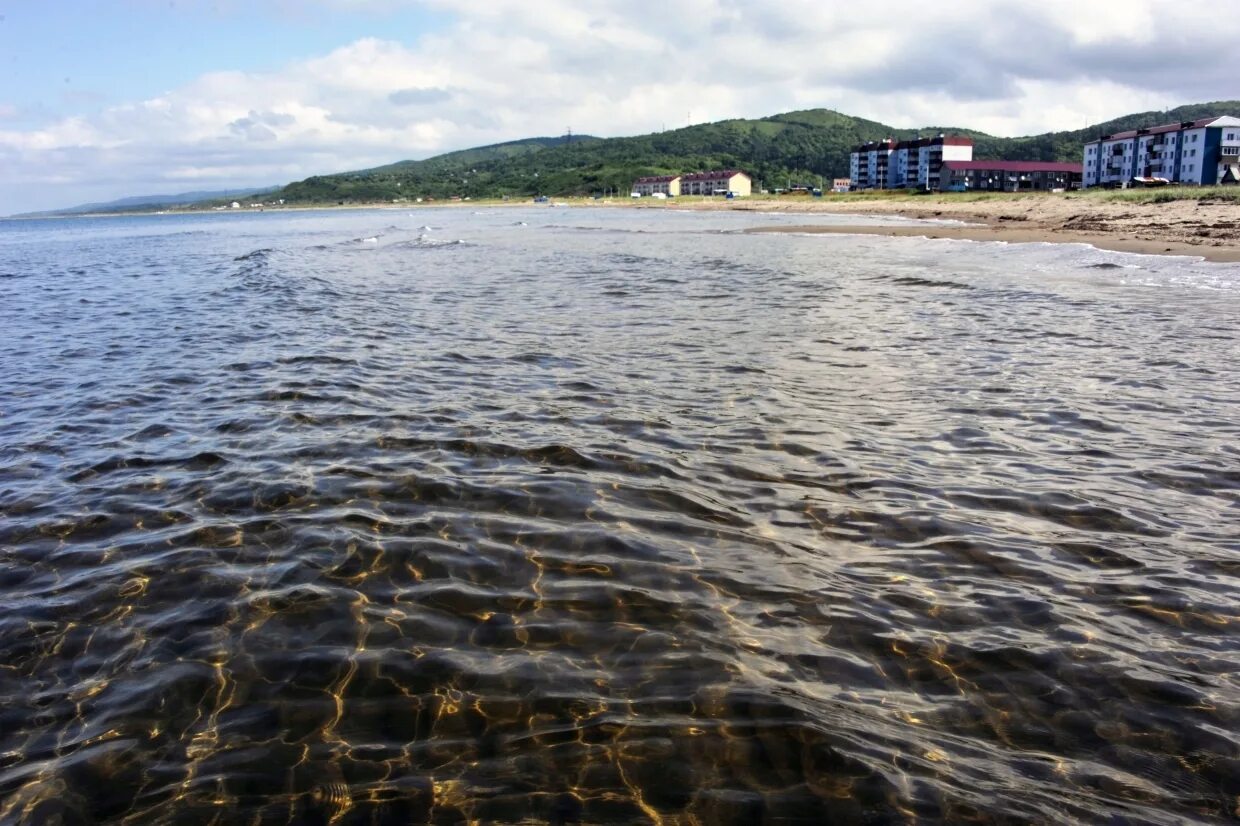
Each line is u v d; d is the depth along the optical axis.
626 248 36.00
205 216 195.00
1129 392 10.17
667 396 10.26
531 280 23.55
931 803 3.59
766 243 37.09
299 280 24.33
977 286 19.64
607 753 3.93
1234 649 4.77
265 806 3.65
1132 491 7.10
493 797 3.67
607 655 4.73
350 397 10.38
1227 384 10.45
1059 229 37.62
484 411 9.66
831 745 3.96
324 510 6.81
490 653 4.77
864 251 30.91
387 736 4.09
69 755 4.00
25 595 5.54
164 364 12.71
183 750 4.02
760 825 3.48
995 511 6.71
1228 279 19.84
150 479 7.63
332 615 5.20
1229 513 6.64
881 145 154.50
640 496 7.05
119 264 36.62
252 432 8.98
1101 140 114.12
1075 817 3.51
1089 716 4.18
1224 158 92.00
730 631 4.97
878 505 6.84
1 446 8.76
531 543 6.17
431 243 42.66
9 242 70.00
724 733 4.05
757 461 7.88
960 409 9.56
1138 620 5.09
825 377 11.15
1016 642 4.84
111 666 4.73
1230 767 3.81
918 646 4.80
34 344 14.95
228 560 5.96
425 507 6.85
